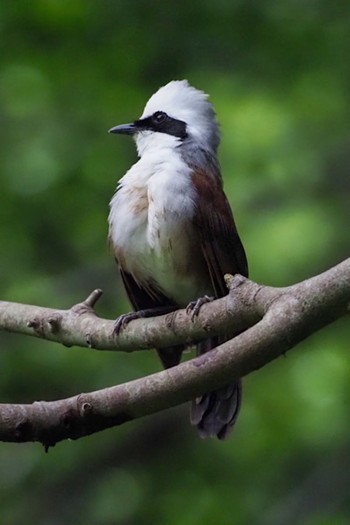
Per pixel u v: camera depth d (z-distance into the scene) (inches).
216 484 574.9
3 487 568.1
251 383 603.8
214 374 243.9
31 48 611.2
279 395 597.0
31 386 587.2
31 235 626.8
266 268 611.5
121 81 608.7
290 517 527.5
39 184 633.6
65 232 631.2
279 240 621.0
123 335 303.9
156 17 588.1
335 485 538.6
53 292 597.6
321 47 589.0
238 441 590.2
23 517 557.9
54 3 600.1
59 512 560.4
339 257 607.2
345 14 587.2
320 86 606.2
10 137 647.8
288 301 243.3
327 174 624.1
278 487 561.9
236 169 642.8
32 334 321.4
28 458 577.3
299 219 625.9
